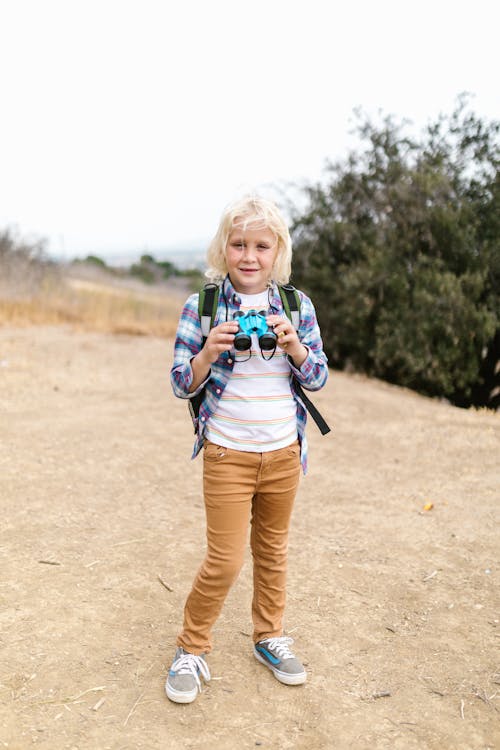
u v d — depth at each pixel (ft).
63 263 52.42
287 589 11.62
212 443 8.25
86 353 32.24
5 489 15.30
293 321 8.50
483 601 11.41
